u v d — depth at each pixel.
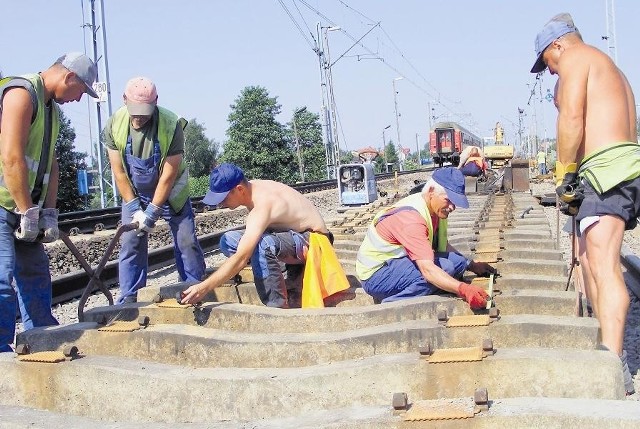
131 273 6.07
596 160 4.36
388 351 3.94
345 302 5.31
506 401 3.24
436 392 3.53
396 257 4.80
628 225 4.48
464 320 3.97
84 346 4.38
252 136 73.44
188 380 3.73
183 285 5.54
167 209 6.19
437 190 4.76
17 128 4.52
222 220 19.20
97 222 15.91
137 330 4.30
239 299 5.50
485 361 3.49
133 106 5.64
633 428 2.92
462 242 7.04
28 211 4.57
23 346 4.09
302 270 5.43
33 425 3.75
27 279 5.10
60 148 44.75
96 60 23.33
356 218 10.98
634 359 5.05
